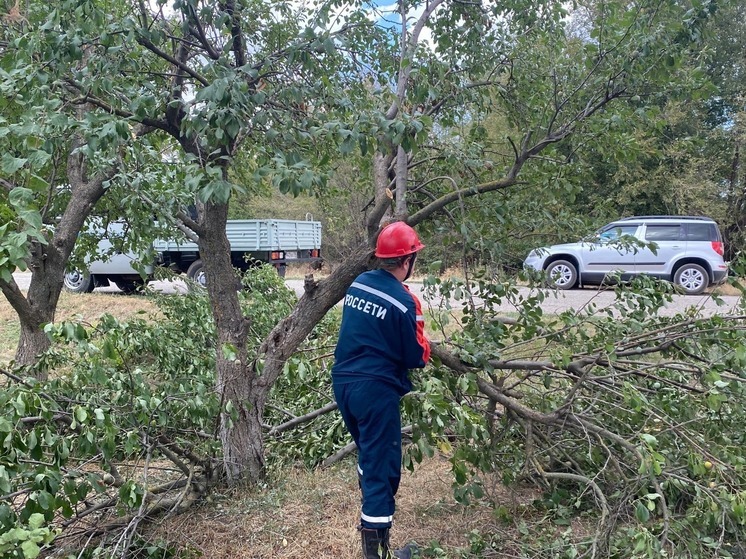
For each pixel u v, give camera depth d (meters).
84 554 2.77
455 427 3.19
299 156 2.70
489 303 3.57
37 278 4.95
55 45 2.79
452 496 3.54
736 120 15.71
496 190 4.06
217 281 3.51
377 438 2.56
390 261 2.71
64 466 2.90
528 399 3.75
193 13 3.14
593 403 3.31
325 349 4.35
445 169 4.10
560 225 3.83
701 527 2.93
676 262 12.34
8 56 2.98
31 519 1.81
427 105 3.97
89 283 12.92
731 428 3.38
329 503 3.38
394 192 3.68
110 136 2.54
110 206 5.72
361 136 2.65
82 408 2.53
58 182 5.65
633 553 2.40
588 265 12.71
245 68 2.78
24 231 1.95
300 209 19.55
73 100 2.98
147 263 4.10
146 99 2.85
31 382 2.73
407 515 3.31
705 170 15.65
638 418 3.20
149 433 3.11
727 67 16.62
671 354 3.60
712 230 12.30
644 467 2.47
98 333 3.14
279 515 3.22
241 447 3.49
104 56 2.96
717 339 3.31
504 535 3.05
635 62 3.57
